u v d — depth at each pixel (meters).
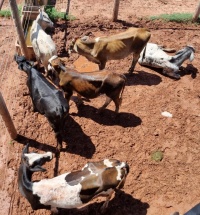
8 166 4.42
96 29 6.78
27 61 4.69
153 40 6.70
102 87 4.60
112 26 6.89
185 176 4.55
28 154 3.62
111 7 7.50
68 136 4.84
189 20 7.27
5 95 5.32
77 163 4.54
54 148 4.68
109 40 5.20
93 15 7.16
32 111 5.12
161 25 7.09
